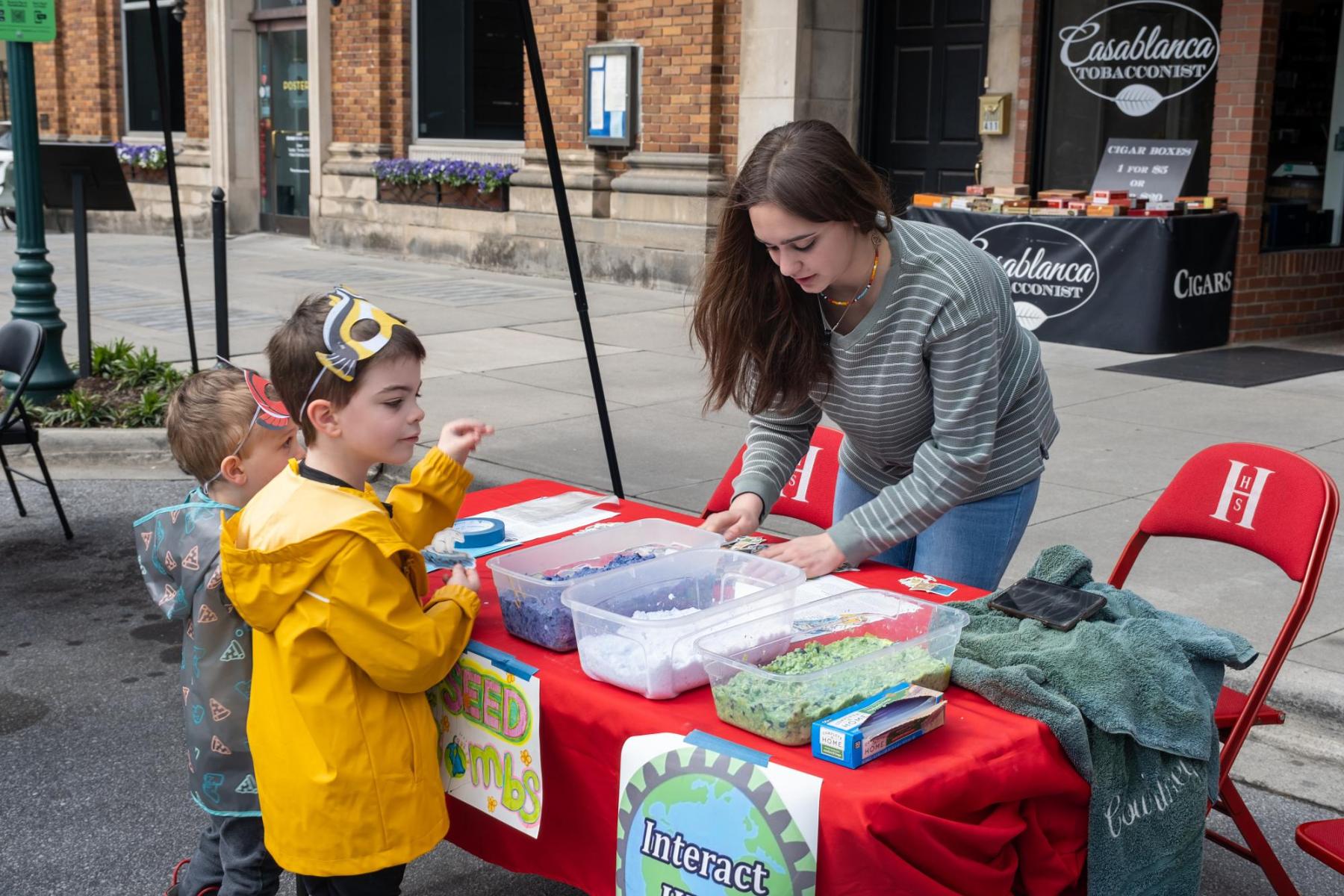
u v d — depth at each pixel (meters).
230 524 2.31
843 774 1.88
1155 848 2.18
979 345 2.52
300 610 2.19
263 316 10.69
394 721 2.28
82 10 18.80
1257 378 8.35
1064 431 6.93
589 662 2.23
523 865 2.39
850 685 2.03
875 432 2.78
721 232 2.61
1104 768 2.10
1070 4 10.15
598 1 12.40
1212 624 4.31
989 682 2.13
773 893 1.88
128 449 7.31
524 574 2.49
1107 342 9.40
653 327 10.33
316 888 2.39
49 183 8.03
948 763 1.92
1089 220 9.33
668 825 2.01
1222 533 2.97
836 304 2.59
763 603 2.28
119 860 3.33
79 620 5.00
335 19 15.27
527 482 3.67
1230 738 2.70
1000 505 2.81
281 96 16.83
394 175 14.62
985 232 9.92
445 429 2.52
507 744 2.35
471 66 14.15
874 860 1.79
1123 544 5.12
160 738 4.03
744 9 11.27
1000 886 1.96
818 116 11.24
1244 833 2.78
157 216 18.22
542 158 13.20
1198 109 9.68
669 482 6.11
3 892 3.18
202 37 17.31
